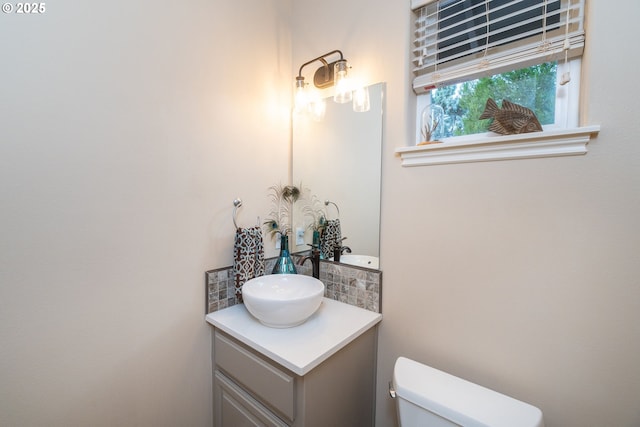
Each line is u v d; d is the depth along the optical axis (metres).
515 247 0.98
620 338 0.83
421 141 1.27
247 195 1.43
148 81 1.07
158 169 1.11
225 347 1.22
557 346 0.92
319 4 1.51
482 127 1.14
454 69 1.15
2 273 0.81
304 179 1.59
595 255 0.86
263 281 1.36
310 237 1.58
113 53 0.99
